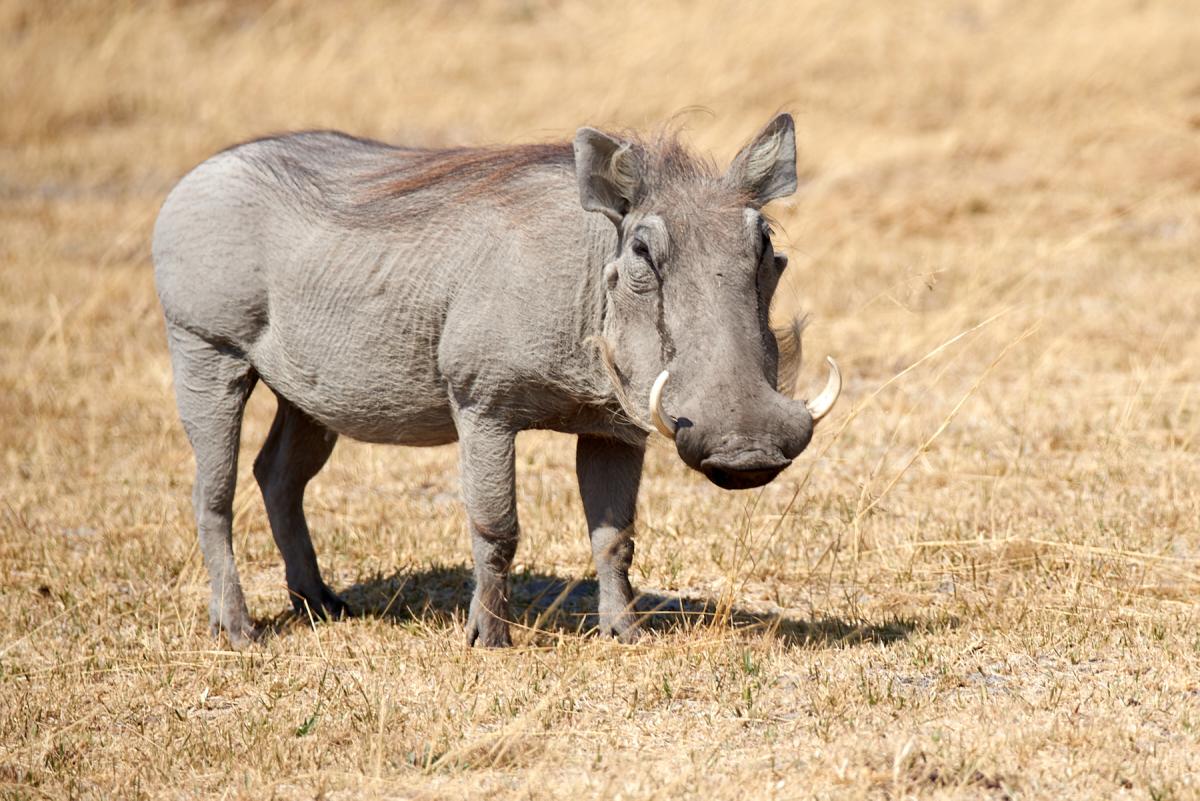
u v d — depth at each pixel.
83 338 36.62
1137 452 26.39
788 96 58.50
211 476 19.81
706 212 16.20
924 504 24.30
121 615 20.83
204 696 17.64
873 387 31.39
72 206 51.16
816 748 15.05
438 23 73.38
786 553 22.41
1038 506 23.84
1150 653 17.44
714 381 15.45
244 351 19.58
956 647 17.92
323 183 19.11
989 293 36.66
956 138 51.81
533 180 17.69
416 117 59.88
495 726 16.16
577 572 22.06
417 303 17.88
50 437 29.73
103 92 62.94
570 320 17.09
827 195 47.91
